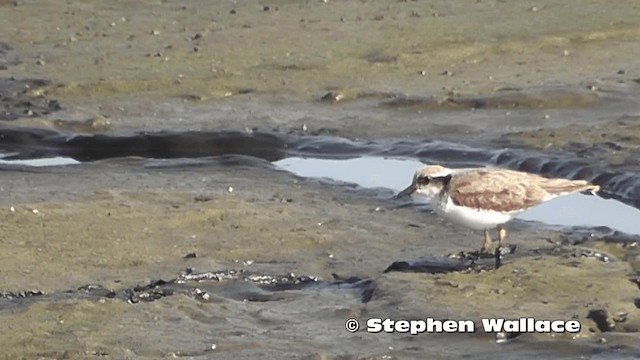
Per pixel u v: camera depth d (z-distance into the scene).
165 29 39.62
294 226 24.67
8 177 28.14
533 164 28.39
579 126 30.59
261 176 28.36
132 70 35.84
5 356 18.94
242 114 32.53
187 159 29.70
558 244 23.55
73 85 34.56
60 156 30.55
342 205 26.19
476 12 40.44
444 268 22.19
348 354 19.02
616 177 27.14
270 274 22.34
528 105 32.50
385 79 34.88
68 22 40.50
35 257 22.98
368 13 40.66
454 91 33.44
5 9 41.69
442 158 29.44
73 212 25.17
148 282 21.95
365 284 21.89
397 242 23.98
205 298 21.05
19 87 34.53
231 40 38.34
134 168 28.95
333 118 32.12
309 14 40.75
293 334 19.72
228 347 19.22
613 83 33.75
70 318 20.17
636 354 18.78
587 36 37.88
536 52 36.88
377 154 29.98
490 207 21.58
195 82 34.88
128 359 18.78
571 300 20.58
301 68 35.75
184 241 23.86
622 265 22.09
